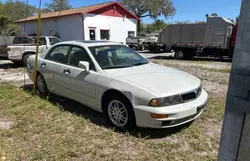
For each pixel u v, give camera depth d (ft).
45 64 16.76
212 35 47.39
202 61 47.78
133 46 74.18
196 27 49.14
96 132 11.78
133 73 12.57
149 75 12.40
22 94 18.16
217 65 40.14
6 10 110.52
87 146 10.42
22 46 31.94
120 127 11.89
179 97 10.95
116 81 11.81
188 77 13.20
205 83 23.80
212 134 11.64
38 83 18.04
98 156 9.68
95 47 14.34
